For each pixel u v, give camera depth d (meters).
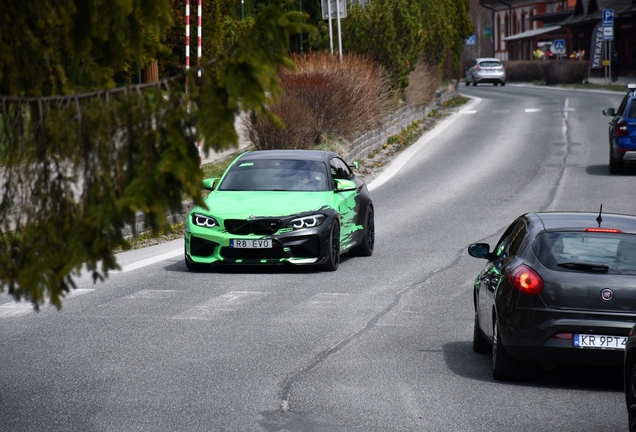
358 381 19.14
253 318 25.33
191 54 71.44
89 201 12.08
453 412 17.03
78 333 23.58
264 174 35.09
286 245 31.98
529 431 15.94
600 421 16.61
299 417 16.64
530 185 55.28
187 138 12.11
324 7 70.00
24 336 23.31
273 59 12.33
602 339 18.34
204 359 20.91
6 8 13.77
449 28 124.94
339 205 33.66
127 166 12.12
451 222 43.91
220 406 17.31
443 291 29.34
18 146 12.64
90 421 16.47
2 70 13.79
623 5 189.38
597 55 163.50
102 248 12.05
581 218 20.50
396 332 23.84
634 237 19.38
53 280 12.16
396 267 33.81
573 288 18.50
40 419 16.59
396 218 45.59
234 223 32.25
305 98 61.25
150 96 12.33
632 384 15.29
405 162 67.19
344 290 29.47
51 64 13.83
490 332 20.44
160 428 16.03
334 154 37.16
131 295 28.64
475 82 178.12
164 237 40.44
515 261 19.53
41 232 12.28
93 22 13.86
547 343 18.55
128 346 22.16
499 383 19.31
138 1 14.00
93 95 12.55
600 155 67.62
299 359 20.97
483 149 73.00
